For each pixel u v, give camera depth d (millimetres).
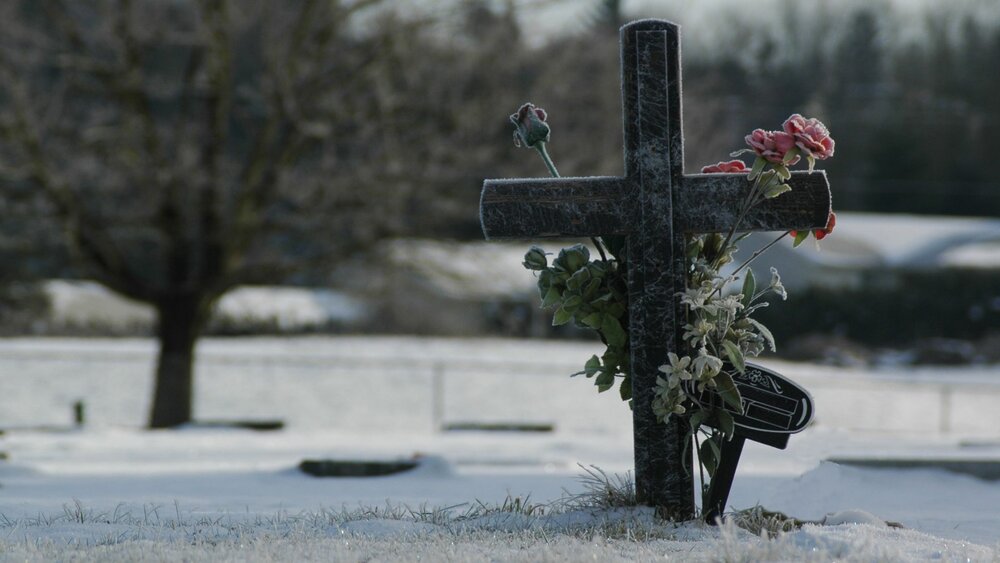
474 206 22844
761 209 5930
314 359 37562
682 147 5930
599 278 6016
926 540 5074
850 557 4422
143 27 22250
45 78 23547
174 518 6172
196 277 23562
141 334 50469
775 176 5879
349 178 21953
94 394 34000
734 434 5918
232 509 7043
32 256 23609
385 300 26203
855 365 47875
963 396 36812
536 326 55469
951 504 7820
